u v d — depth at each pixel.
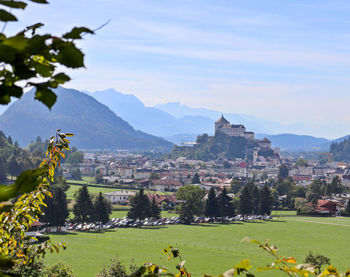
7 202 2.99
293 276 4.36
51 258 87.31
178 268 6.33
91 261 86.81
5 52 2.63
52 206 125.12
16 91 2.81
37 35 2.65
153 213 155.88
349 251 113.25
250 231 145.62
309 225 164.75
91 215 139.75
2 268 3.27
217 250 105.62
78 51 2.78
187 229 147.50
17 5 2.61
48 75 2.82
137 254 97.06
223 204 170.62
